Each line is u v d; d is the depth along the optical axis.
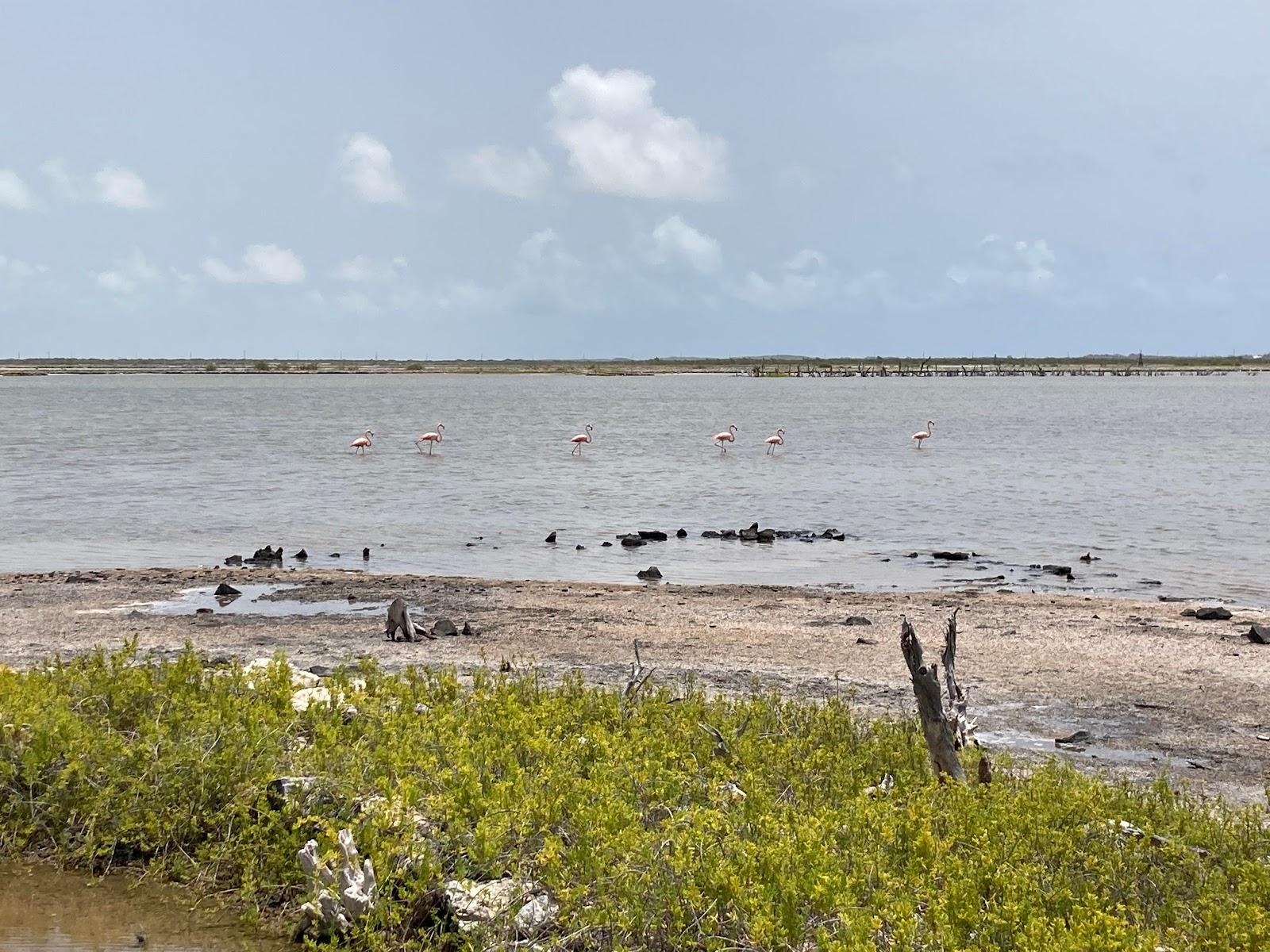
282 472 48.88
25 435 69.62
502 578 26.05
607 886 7.86
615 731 11.64
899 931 7.04
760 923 7.16
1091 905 7.55
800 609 21.64
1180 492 42.94
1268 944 7.13
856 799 9.45
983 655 17.97
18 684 12.23
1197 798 11.78
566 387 191.75
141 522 34.62
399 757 9.82
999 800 9.52
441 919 8.34
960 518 36.59
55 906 9.16
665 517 36.78
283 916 9.00
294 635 18.92
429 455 57.50
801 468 51.97
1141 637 19.23
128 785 10.23
